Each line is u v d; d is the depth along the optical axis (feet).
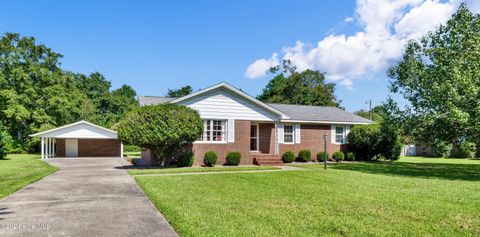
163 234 16.79
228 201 25.22
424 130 57.67
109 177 41.68
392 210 22.50
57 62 140.67
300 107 88.22
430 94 55.01
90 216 20.53
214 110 62.64
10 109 119.44
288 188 32.01
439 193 29.76
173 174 44.83
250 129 71.87
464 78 46.44
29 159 84.53
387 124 63.77
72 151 114.42
